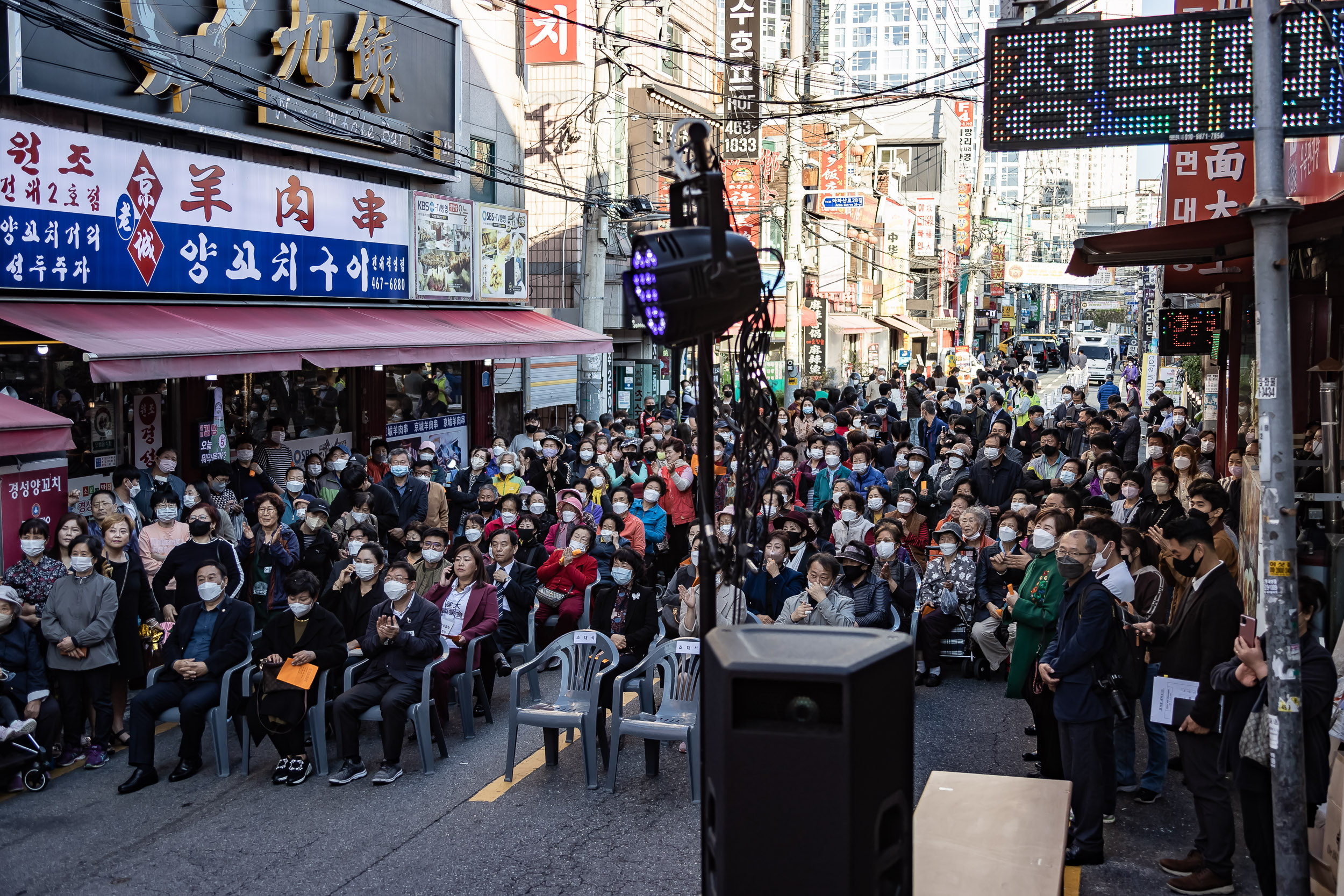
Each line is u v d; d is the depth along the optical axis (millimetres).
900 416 25578
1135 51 6410
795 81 32844
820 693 3150
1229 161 12703
